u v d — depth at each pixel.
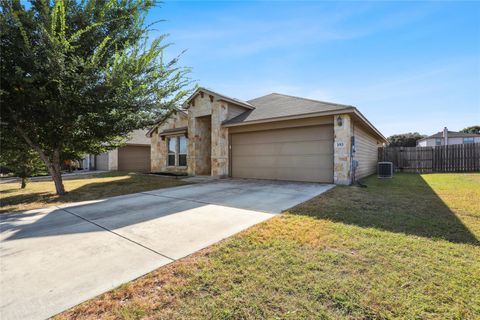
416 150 15.36
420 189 7.21
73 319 1.79
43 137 7.07
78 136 7.29
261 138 10.41
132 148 19.89
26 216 4.82
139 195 7.07
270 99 12.84
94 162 20.55
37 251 3.02
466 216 4.22
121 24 7.08
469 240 3.12
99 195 7.27
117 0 6.99
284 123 9.48
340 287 2.12
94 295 2.08
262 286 2.17
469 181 9.05
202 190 7.69
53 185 10.05
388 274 2.32
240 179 10.58
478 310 1.81
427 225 3.75
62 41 5.68
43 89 5.82
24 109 6.27
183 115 14.26
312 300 1.97
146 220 4.35
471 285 2.12
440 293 2.02
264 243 3.12
